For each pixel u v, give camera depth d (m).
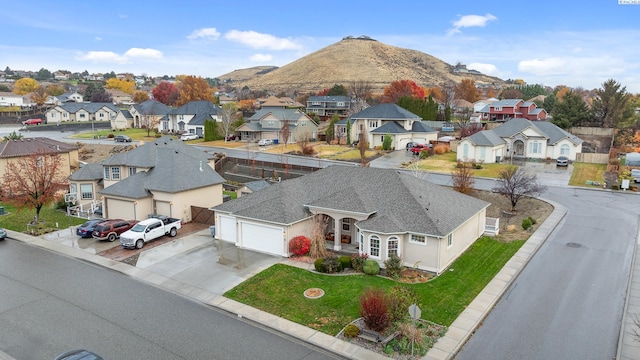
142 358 18.97
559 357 18.56
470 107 138.50
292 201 32.81
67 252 32.41
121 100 184.25
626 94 85.81
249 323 21.94
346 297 24.06
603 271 27.33
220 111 99.75
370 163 64.00
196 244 33.56
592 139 80.81
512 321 21.56
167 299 24.66
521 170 55.09
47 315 22.88
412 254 28.09
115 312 23.19
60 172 54.03
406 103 98.06
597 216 38.78
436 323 21.22
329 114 121.00
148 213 39.91
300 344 19.97
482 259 29.58
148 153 44.91
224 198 46.56
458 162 61.44
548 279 26.38
